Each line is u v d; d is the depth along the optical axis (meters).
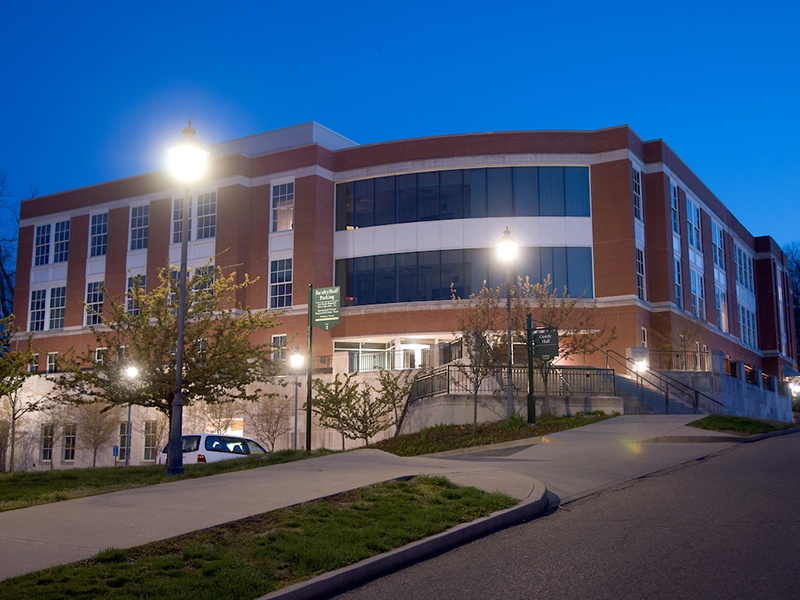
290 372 32.50
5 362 25.47
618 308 36.44
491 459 16.20
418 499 10.25
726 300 50.09
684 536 8.55
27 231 48.91
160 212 43.75
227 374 21.19
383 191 39.69
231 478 12.12
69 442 36.41
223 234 41.09
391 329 37.88
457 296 37.50
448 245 38.16
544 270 37.22
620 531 8.95
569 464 14.95
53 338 46.25
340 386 30.05
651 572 7.24
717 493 11.16
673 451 16.70
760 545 8.01
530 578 7.23
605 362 36.09
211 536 8.02
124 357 20.38
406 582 7.28
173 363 20.45
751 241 58.50
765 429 20.83
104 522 8.65
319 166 40.09
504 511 9.63
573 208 37.81
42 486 14.93
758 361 56.72
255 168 41.69
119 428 35.22
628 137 37.78
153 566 6.99
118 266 44.69
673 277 39.41
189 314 21.22
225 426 32.31
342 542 7.98
